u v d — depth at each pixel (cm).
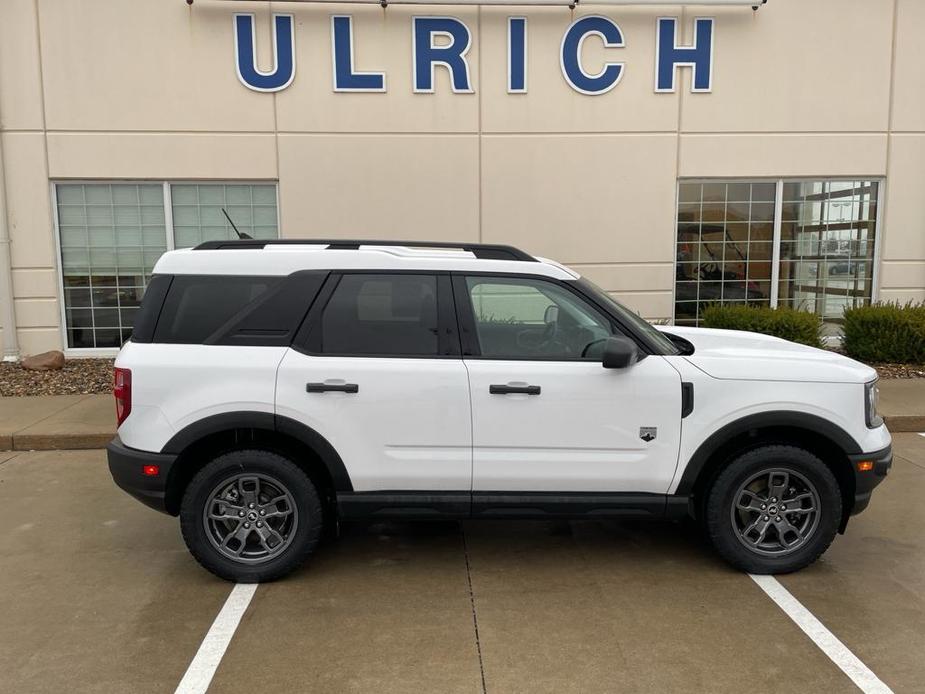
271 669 303
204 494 371
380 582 385
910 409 720
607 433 371
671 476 376
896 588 376
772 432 394
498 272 383
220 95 938
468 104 955
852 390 376
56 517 488
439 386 368
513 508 378
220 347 371
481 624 340
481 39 945
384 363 370
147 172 945
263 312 376
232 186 969
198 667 304
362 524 473
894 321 917
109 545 439
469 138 961
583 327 385
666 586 379
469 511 379
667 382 371
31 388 841
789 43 963
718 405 371
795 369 378
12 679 297
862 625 338
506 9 939
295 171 955
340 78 941
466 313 380
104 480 568
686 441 372
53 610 356
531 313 385
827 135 984
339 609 354
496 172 969
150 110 935
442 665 305
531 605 358
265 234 980
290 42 930
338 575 394
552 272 384
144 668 304
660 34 951
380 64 942
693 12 952
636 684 291
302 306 377
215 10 921
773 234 1013
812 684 291
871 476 378
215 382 365
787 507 385
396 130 955
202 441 375
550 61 952
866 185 1009
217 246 409
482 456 372
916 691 286
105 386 848
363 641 325
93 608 358
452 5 936
